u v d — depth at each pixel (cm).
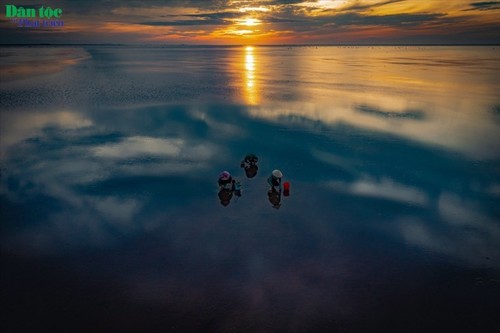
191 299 978
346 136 2550
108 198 1583
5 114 3108
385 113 3300
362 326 889
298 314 927
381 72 7344
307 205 1530
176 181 1770
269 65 10300
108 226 1353
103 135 2538
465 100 3878
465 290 1015
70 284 1034
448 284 1040
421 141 2422
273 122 2975
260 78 6450
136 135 2556
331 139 2483
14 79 5388
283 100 4006
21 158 2067
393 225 1368
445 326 891
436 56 14612
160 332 870
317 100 3997
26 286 1024
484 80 5509
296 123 2939
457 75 6347
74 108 3403
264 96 4288
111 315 922
